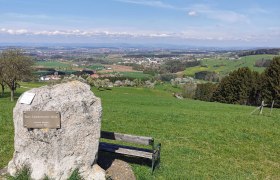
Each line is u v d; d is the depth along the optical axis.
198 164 15.54
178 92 124.12
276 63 67.81
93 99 11.78
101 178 11.46
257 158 17.14
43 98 11.47
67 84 11.98
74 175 11.05
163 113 30.22
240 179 13.98
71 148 11.37
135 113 29.67
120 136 13.60
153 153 13.27
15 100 56.81
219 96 85.56
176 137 20.52
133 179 12.33
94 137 11.71
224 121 26.69
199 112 33.84
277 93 67.25
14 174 11.48
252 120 27.77
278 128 24.64
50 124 11.23
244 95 78.62
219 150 18.20
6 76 55.56
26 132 11.48
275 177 14.65
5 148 15.32
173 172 13.83
